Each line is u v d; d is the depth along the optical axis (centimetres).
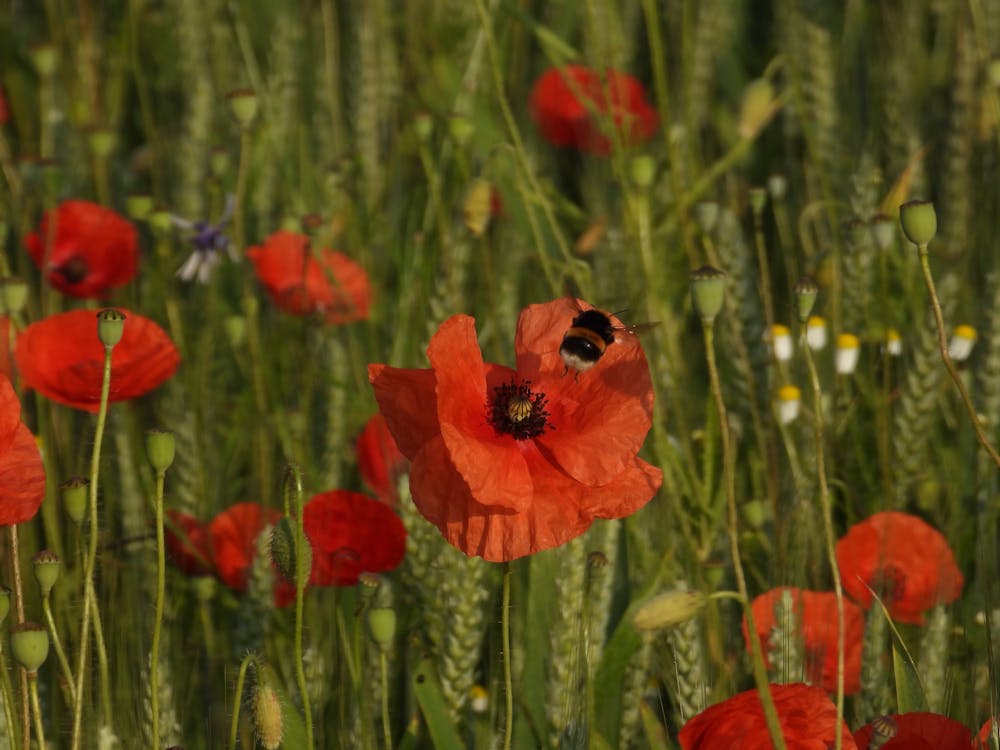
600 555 151
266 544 155
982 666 155
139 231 195
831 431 168
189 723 156
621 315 170
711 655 155
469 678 154
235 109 177
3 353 161
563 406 147
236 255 180
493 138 191
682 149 192
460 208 172
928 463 172
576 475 145
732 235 170
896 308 176
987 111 188
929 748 145
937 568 159
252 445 173
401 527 155
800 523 159
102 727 148
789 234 184
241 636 155
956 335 168
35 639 144
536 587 154
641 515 160
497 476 144
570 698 152
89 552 146
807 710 144
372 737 151
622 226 178
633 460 146
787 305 176
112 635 153
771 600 155
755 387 168
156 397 173
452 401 144
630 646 152
